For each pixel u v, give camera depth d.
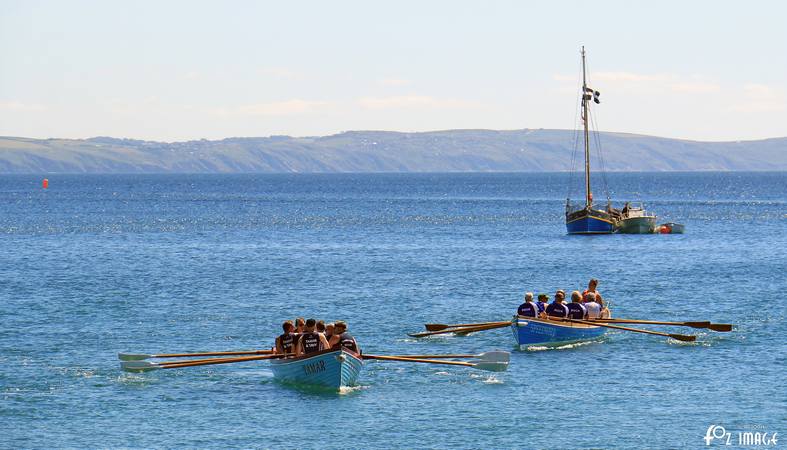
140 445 103.00
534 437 105.25
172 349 152.38
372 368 138.25
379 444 103.25
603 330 161.12
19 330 165.62
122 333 164.62
